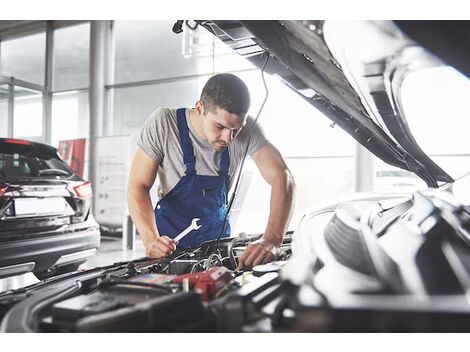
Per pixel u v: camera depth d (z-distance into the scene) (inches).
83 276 35.8
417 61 24.9
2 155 97.4
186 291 25.3
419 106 37.0
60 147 244.7
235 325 21.3
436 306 16.3
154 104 242.2
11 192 89.2
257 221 239.1
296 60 34.0
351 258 22.6
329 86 37.4
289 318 20.1
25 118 276.8
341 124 50.1
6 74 285.3
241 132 58.6
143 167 56.2
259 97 60.1
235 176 60.7
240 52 40.6
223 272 31.9
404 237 24.7
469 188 29.9
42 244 93.3
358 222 29.8
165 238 45.3
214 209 57.9
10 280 111.7
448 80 29.1
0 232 86.6
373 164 184.5
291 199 55.6
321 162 211.9
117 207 219.9
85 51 262.5
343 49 25.6
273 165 58.6
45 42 272.4
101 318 20.3
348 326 17.0
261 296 23.8
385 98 32.1
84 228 105.7
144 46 244.1
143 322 21.1
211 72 225.5
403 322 16.3
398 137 41.2
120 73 251.1
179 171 57.6
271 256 41.3
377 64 26.4
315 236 26.8
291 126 212.7
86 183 109.0
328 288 18.7
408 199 37.9
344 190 209.0
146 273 37.1
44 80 273.1
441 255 21.5
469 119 44.8
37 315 25.0
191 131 56.2
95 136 239.8
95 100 242.7
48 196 97.3
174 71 236.4
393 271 20.2
